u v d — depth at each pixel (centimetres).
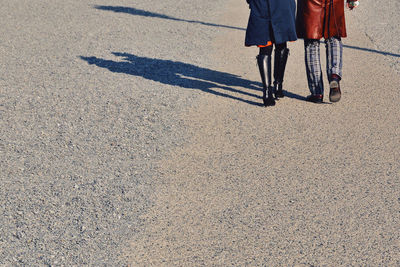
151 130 551
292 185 437
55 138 533
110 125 564
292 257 347
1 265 341
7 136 538
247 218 392
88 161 484
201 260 346
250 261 344
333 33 602
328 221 386
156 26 1064
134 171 466
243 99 643
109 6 1295
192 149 507
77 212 402
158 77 731
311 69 614
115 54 855
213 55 851
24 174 461
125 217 396
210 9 1245
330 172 457
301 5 602
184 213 401
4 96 653
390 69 749
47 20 1129
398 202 409
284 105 621
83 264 344
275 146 510
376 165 468
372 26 1018
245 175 455
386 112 590
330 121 569
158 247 361
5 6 1296
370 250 352
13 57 838
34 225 386
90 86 691
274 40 579
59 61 813
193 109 610
